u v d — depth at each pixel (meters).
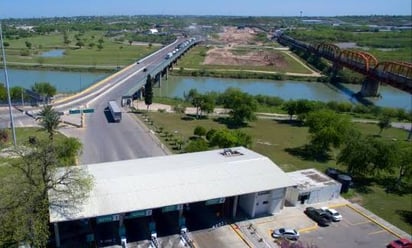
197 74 178.00
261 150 78.50
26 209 37.00
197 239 44.84
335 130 75.69
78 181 41.12
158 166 50.12
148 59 179.62
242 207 52.16
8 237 36.53
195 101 103.50
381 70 146.50
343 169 70.69
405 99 156.62
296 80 181.12
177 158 53.97
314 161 74.00
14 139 67.44
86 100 106.56
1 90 99.00
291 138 88.44
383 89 177.25
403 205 57.72
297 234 46.16
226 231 46.84
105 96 111.12
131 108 105.31
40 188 39.72
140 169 48.84
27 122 85.81
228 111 110.44
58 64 176.50
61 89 132.75
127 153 70.94
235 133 73.56
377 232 49.22
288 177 51.00
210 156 55.03
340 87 173.50
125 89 119.00
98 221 41.34
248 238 45.62
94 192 42.78
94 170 48.22
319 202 56.41
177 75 177.38
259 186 48.28
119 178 45.75
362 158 63.78
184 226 46.16
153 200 43.09
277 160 73.06
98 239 43.25
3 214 36.09
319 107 105.62
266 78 180.12
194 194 45.03
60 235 43.12
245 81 175.12
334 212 51.16
